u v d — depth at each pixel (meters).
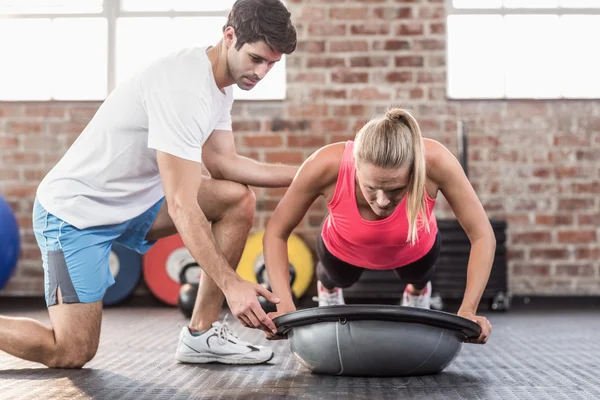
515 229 5.26
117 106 2.26
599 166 5.24
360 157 1.98
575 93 5.31
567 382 2.02
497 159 5.27
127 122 2.24
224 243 2.46
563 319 4.24
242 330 3.48
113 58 5.44
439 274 4.79
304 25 5.31
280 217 2.32
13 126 5.43
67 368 2.30
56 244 2.26
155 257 5.16
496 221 4.91
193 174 2.12
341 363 2.02
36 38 5.48
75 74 5.46
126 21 5.45
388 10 5.30
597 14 5.30
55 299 2.26
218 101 2.27
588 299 5.18
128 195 2.32
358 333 1.96
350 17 5.30
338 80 5.29
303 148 5.31
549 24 5.32
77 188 2.27
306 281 5.06
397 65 5.28
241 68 2.17
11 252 4.84
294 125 5.31
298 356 2.10
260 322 2.03
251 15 2.10
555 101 5.26
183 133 2.12
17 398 1.82
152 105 2.15
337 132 5.30
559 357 2.56
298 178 2.29
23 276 5.39
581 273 5.22
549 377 2.10
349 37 5.30
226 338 2.40
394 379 2.06
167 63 2.19
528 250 5.24
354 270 2.77
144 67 2.24
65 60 5.46
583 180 5.24
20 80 5.48
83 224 2.26
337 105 5.30
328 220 2.61
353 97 5.29
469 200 2.25
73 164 2.29
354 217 2.32
